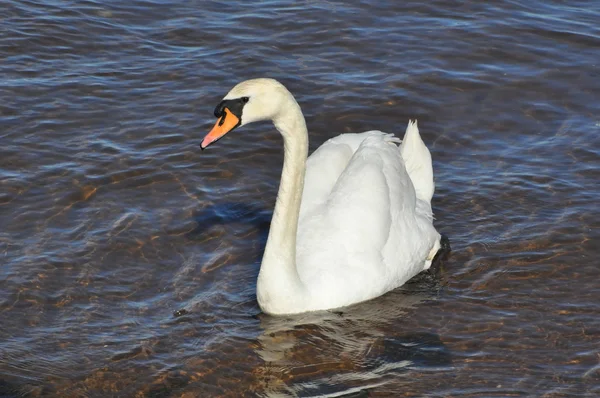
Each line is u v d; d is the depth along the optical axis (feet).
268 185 54.19
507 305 45.78
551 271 48.06
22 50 64.44
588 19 71.15
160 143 56.80
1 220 49.83
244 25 68.90
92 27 67.56
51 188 52.34
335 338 43.39
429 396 39.91
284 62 65.10
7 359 41.29
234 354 42.14
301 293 44.32
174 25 68.49
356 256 45.55
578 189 54.19
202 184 53.78
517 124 60.39
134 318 44.11
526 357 42.34
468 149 58.08
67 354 41.73
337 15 70.54
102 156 55.21
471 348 42.93
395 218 47.19
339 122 59.77
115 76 62.64
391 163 48.32
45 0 70.49
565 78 64.75
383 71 64.75
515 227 51.26
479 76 64.64
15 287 45.44
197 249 48.93
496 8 72.18
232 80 62.90
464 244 50.16
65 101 59.88
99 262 47.50
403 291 47.14
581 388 40.50
